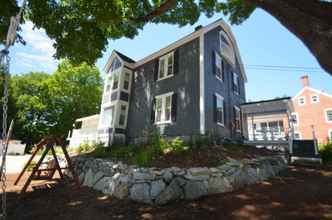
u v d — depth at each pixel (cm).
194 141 914
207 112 1111
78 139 2059
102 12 688
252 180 724
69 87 3447
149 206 525
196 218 440
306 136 2566
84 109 3644
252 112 1736
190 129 1100
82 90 3497
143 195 560
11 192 705
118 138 1484
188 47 1279
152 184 571
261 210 461
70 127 3412
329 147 1224
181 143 855
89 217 464
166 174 585
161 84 1380
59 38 761
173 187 566
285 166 1033
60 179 817
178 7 991
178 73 1279
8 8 648
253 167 772
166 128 1235
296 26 301
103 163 800
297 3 300
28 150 3183
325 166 1013
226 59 1546
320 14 276
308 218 406
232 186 643
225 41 1568
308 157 1159
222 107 1323
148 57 1553
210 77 1219
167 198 544
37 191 714
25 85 3556
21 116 3244
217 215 450
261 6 367
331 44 256
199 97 1109
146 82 1520
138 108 1511
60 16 752
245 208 479
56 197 642
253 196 565
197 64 1184
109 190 664
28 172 1112
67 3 775
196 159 715
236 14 960
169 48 1401
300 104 2736
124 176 643
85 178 855
